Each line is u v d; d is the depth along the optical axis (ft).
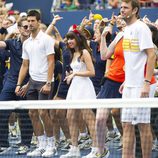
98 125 66.90
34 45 79.30
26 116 75.56
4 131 76.79
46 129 75.20
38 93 79.97
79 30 76.59
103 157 68.28
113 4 131.64
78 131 70.69
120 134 74.59
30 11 79.20
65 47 80.23
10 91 84.28
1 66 90.48
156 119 66.33
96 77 82.07
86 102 59.57
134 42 62.34
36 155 75.31
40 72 79.41
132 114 61.21
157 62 74.79
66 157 70.74
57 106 60.70
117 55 72.18
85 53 74.28
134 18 62.80
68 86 80.59
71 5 137.39
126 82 63.21
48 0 143.54
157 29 74.33
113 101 58.44
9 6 140.26
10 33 90.27
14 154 77.20
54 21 87.35
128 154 61.98
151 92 64.85
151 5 131.44
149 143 61.72
